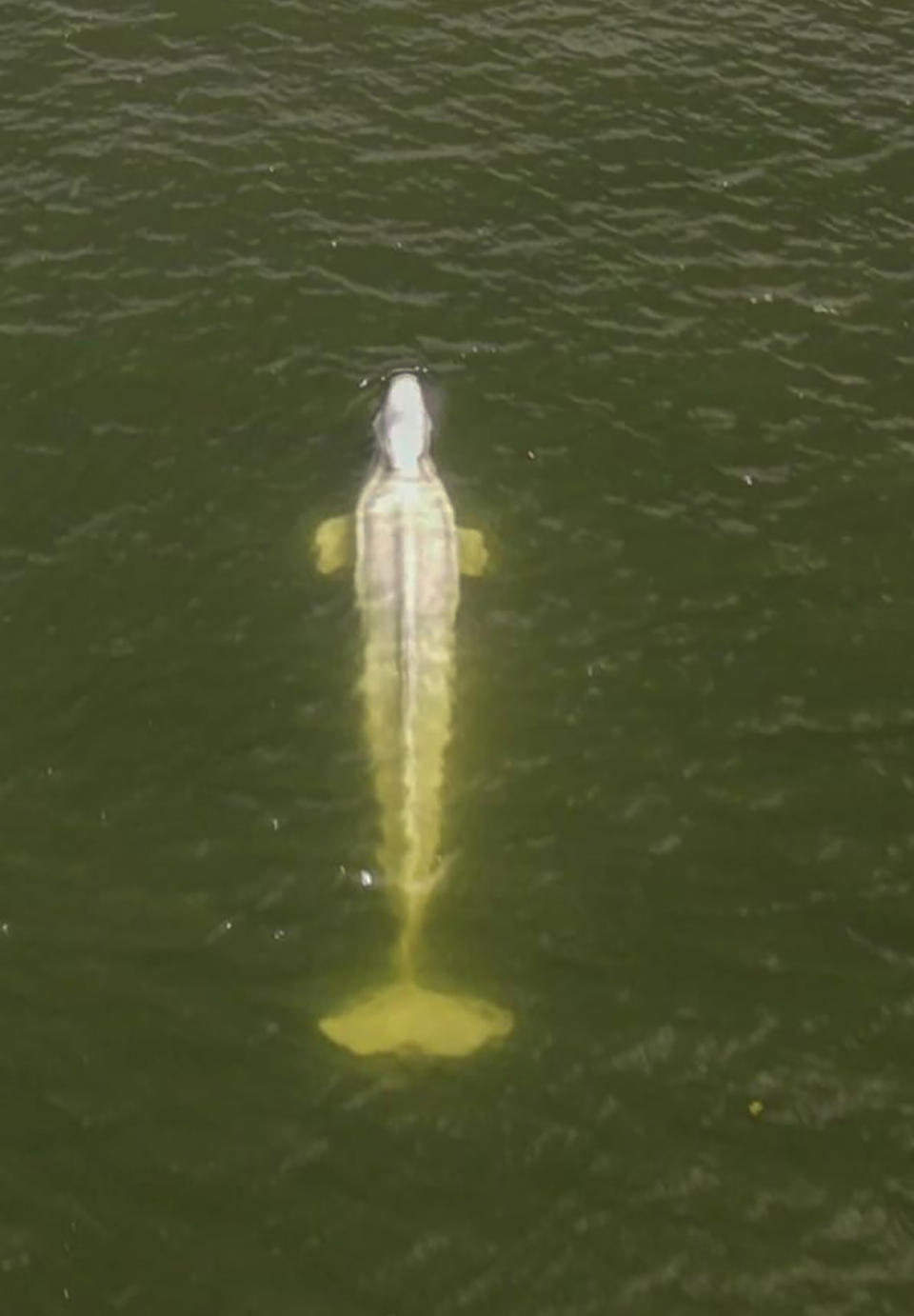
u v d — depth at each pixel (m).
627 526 21.84
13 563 20.92
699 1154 16.08
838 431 23.14
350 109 28.00
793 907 18.05
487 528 21.69
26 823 18.50
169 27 29.45
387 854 18.28
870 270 25.61
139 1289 15.07
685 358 24.11
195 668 20.02
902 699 20.00
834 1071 16.69
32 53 28.66
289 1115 16.25
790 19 30.66
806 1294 15.17
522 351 24.09
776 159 27.52
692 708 19.84
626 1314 15.05
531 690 19.89
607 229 26.09
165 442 22.55
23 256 24.98
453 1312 15.03
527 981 17.36
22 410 22.80
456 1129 16.17
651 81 28.98
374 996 17.12
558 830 18.61
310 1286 15.14
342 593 20.84
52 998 17.05
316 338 24.09
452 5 30.50
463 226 26.00
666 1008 17.16
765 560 21.47
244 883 18.06
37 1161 15.86
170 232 25.56
